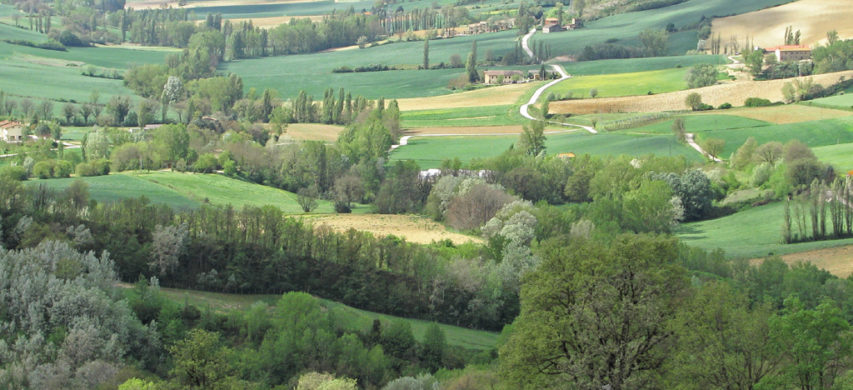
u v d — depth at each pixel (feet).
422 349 359.05
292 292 379.14
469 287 414.62
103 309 353.92
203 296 411.95
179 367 280.51
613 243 240.12
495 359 337.93
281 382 331.77
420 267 428.97
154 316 374.84
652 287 215.92
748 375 211.00
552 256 231.71
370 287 425.28
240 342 362.53
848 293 389.39
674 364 204.54
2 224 455.63
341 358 339.16
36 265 382.22
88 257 400.67
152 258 431.84
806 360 206.90
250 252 446.60
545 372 211.00
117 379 310.04
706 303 224.74
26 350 330.34
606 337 205.57
